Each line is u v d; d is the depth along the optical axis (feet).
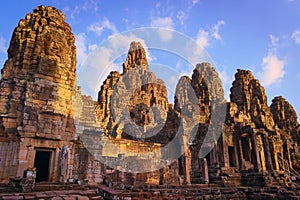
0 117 55.57
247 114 156.66
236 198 71.77
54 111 60.18
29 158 54.70
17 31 66.49
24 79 60.08
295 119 183.62
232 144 118.93
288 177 107.76
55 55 66.08
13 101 57.16
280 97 191.62
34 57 62.80
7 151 54.44
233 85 175.73
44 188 45.68
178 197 59.47
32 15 69.67
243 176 98.89
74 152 64.13
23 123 55.47
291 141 159.94
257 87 167.84
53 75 63.31
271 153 129.59
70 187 49.42
